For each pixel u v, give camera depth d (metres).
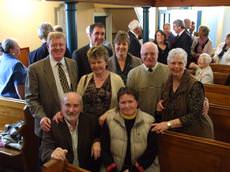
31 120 2.68
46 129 2.10
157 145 2.16
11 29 5.43
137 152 2.10
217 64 4.97
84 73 2.70
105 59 2.26
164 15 8.94
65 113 2.06
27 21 5.70
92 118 2.18
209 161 2.04
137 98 2.24
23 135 2.66
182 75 2.19
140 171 2.06
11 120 3.03
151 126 2.12
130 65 2.67
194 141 2.08
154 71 2.42
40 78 2.24
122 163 2.12
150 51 2.37
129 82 2.48
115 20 7.80
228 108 2.80
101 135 2.16
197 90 2.14
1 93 3.38
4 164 2.95
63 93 2.28
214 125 2.89
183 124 2.13
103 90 2.27
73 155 2.10
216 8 9.62
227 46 5.20
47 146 2.06
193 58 5.08
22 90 3.28
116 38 2.61
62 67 2.30
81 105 2.12
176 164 2.21
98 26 2.63
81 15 6.36
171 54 2.17
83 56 2.70
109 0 4.25
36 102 2.24
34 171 2.83
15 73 3.22
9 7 5.33
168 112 2.23
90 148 2.15
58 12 6.27
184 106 2.16
